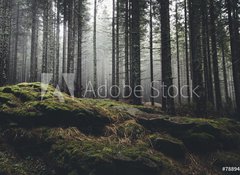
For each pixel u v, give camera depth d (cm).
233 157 920
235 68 1673
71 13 2592
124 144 873
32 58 2948
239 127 1160
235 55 2002
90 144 811
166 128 1006
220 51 2927
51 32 3055
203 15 1927
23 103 979
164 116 1096
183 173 812
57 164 761
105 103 1255
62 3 2911
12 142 845
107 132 928
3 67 1847
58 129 872
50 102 950
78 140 841
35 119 891
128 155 771
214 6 2005
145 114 1108
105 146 818
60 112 911
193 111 1565
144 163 757
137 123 1012
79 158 744
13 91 1034
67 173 735
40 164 785
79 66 2158
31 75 2903
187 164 866
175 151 888
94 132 927
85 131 914
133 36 1720
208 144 939
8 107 931
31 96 1011
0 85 1819
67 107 943
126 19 2266
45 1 2839
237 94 1628
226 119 1227
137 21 1748
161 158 836
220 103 1828
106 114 1002
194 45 1464
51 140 830
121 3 2523
